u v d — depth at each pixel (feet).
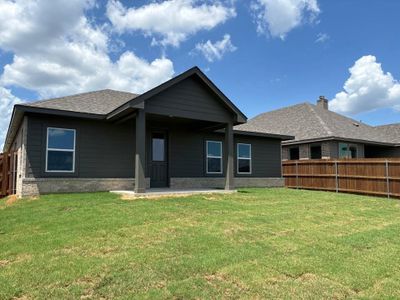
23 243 16.71
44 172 34.81
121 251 15.74
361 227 23.04
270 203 31.94
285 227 21.91
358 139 67.21
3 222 21.30
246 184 53.06
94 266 13.62
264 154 56.13
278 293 11.64
